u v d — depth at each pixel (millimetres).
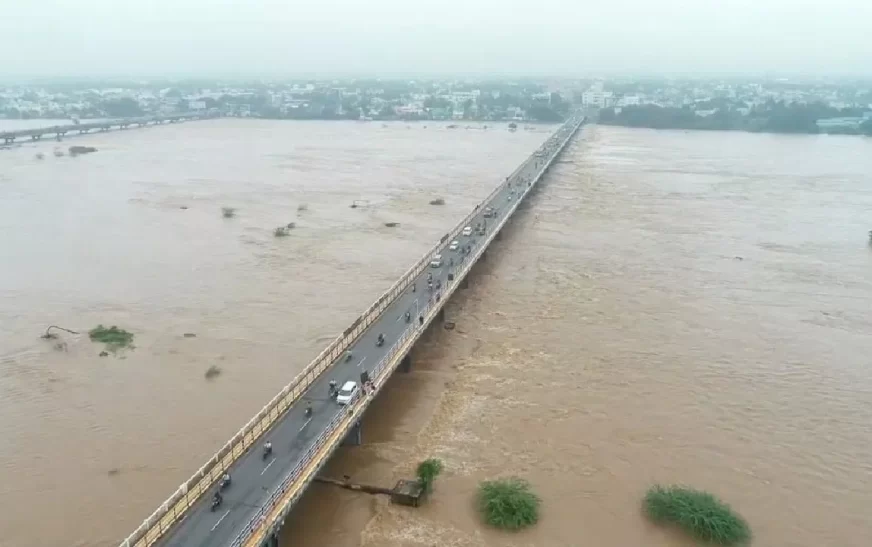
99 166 169250
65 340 61938
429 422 51094
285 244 97062
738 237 108062
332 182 152875
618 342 66000
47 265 84438
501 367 60531
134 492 41219
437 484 43500
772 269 90812
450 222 114625
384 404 53844
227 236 101062
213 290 76438
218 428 48031
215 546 32594
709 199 139625
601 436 49219
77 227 104312
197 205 123500
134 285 77625
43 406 50750
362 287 78375
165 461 44281
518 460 46188
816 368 60812
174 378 55375
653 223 117250
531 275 87250
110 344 61188
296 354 60094
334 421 43656
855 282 85625
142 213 115438
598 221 118875
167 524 33688
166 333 64188
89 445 45844
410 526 39500
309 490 42750
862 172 177000
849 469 45750
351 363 53219
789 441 49000
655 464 45875
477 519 40219
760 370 60219
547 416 52000
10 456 44531
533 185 142375
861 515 41188
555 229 112688
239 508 35531
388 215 119062
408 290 71750
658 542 38500
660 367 60594
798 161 199250
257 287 77750
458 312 74188
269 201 128875
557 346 65000
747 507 41656
